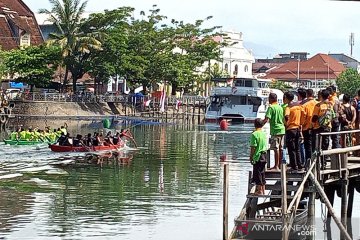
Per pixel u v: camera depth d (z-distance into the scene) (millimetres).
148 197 32469
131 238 24656
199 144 61156
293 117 22094
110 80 103812
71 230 25625
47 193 33281
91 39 90812
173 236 25000
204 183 37000
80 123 83750
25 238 24375
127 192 33781
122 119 92938
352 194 25891
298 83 158750
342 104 25109
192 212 29078
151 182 37156
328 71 184375
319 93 23141
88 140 51750
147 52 100062
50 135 56312
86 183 36562
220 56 129000
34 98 90062
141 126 84625
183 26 109000
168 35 103938
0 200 31234
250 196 21109
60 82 98625
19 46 99125
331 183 23391
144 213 28766
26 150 51469
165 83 105125
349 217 26016
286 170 21578
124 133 57781
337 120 24109
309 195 21141
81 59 93312
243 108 85938
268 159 23031
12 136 55469
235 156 51531
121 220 27391
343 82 154875
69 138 51625
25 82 90750
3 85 95562
